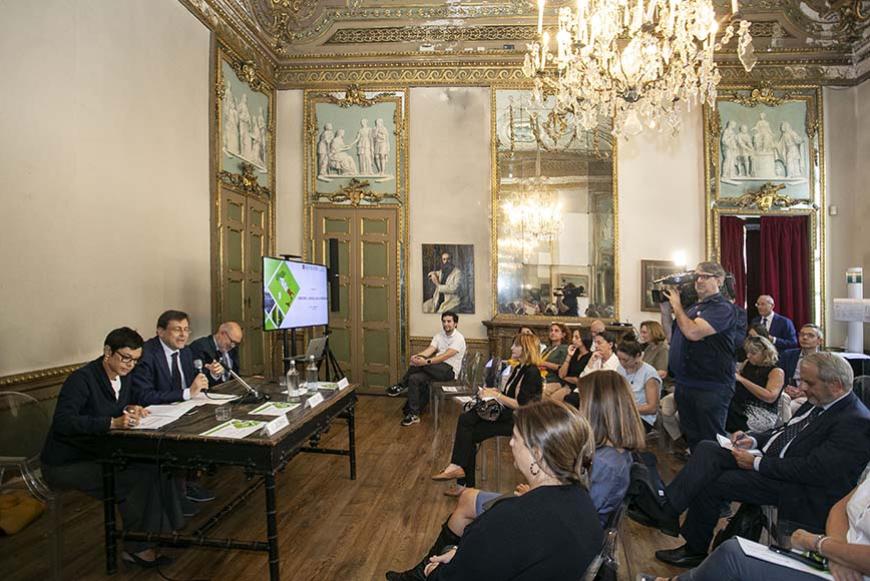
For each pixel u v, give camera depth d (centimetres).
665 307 514
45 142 368
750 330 540
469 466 362
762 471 245
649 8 471
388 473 420
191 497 362
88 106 407
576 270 750
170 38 517
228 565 278
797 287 738
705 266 342
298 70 776
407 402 592
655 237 750
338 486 391
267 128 752
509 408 366
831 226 739
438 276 764
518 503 143
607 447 205
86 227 406
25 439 317
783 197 736
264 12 689
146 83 479
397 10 735
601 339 451
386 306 766
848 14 691
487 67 759
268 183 757
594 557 139
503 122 758
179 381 377
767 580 179
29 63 355
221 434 259
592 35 486
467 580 141
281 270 562
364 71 770
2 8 336
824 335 731
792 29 720
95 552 294
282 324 562
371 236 769
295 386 346
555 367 552
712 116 741
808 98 740
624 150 755
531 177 756
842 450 226
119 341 285
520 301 752
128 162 455
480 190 764
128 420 265
